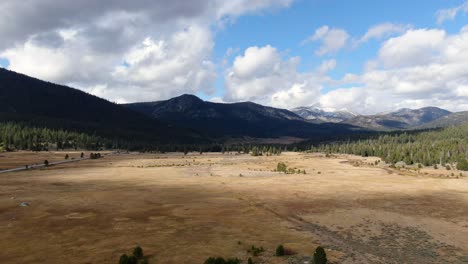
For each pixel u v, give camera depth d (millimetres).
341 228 60531
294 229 59688
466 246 50531
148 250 47531
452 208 76688
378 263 42969
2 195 92000
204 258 44344
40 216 68125
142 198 90625
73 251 47188
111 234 55938
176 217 68625
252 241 52125
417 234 56719
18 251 47188
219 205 81188
